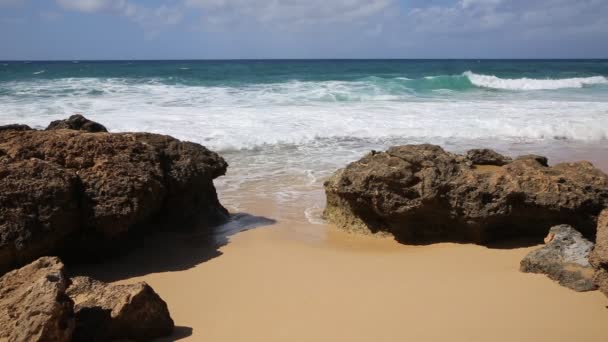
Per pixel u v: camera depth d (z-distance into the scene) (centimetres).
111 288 467
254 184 1053
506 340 441
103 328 428
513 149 1429
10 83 2791
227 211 871
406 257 665
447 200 695
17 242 566
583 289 533
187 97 2256
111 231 645
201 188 802
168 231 770
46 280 407
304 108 1962
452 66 6988
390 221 737
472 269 611
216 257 673
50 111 1738
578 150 1428
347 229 786
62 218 604
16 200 583
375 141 1491
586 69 5766
